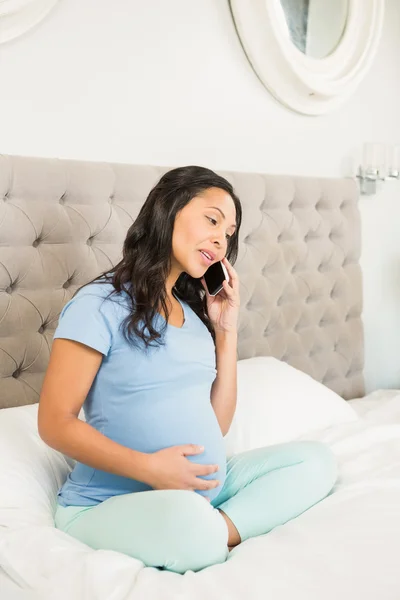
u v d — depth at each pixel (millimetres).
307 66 2686
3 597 1270
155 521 1279
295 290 2666
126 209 2121
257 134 2621
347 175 3004
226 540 1318
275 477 1535
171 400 1450
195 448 1386
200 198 1534
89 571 1194
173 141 2355
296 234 2648
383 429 1957
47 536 1315
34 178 1908
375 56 3078
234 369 1692
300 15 2695
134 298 1472
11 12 1872
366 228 3117
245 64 2557
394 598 1140
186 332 1528
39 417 1383
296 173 2785
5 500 1453
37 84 2008
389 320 3270
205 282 1668
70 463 1671
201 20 2400
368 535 1354
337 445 1881
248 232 2479
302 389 2150
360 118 3039
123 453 1340
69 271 1997
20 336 1908
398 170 3061
